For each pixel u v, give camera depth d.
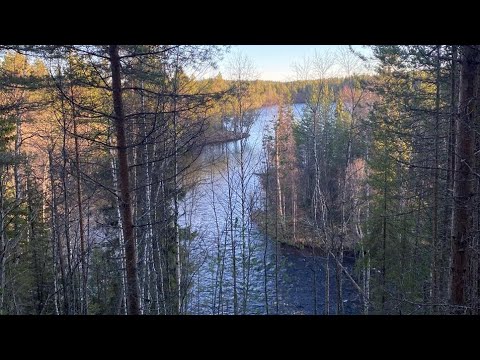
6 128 11.03
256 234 19.58
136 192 8.52
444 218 9.82
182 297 11.16
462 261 5.72
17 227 12.08
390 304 13.40
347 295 16.58
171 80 8.11
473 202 5.73
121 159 5.59
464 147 5.52
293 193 19.91
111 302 11.48
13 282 10.30
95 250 11.35
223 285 16.91
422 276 12.60
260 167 21.28
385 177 14.02
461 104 5.50
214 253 17.45
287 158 20.53
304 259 18.36
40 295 12.73
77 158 7.86
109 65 5.63
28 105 9.53
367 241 15.11
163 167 9.07
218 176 20.55
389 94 12.92
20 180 13.70
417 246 12.83
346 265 18.11
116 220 9.25
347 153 14.42
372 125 13.22
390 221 14.29
